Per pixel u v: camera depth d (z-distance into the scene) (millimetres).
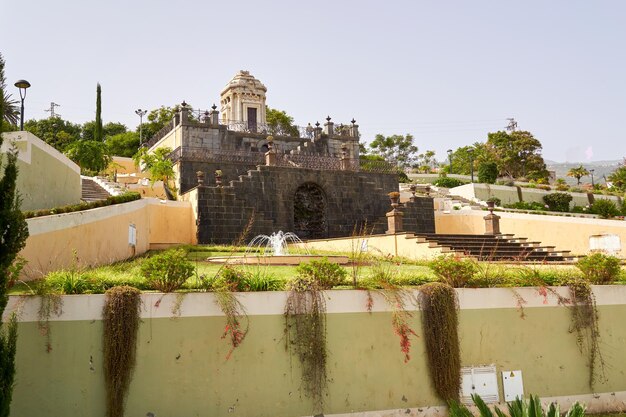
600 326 10211
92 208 14570
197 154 31125
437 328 9125
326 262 9211
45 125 55281
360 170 28141
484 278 10000
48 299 7816
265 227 24969
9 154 7254
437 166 78938
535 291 9961
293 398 8398
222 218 23656
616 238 22250
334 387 8625
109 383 7738
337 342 8766
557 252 20328
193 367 8125
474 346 9414
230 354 8266
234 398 8195
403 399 8898
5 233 6914
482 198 39969
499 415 7164
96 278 8375
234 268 9492
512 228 27156
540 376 9664
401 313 9062
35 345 7707
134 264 13578
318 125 37594
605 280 10617
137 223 18031
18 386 7562
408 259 17938
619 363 10211
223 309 8297
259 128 37156
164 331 8109
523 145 68562
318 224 26797
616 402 9992
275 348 8453
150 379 7949
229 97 41656
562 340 9945
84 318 7891
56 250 11711
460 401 9055
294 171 26344
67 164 18141
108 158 33250
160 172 28031
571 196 41500
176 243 22359
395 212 20406
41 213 12617
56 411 7641
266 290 8742
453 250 18297
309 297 8648
